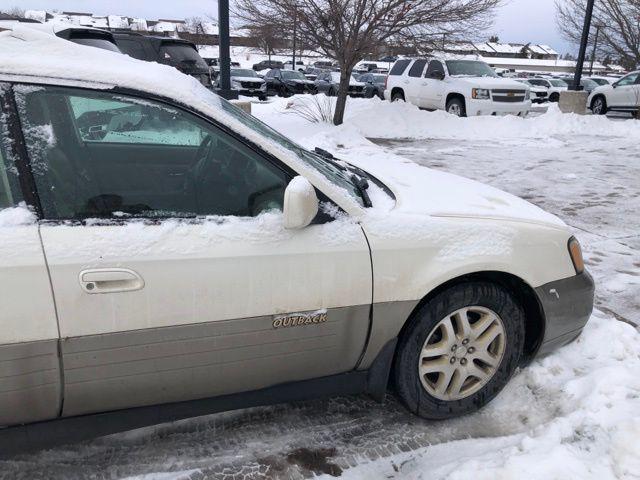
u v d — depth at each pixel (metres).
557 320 2.93
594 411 2.71
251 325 2.25
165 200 2.24
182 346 2.17
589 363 3.24
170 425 2.76
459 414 2.85
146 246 2.08
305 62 53.66
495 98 14.98
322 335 2.40
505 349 2.85
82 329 2.01
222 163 2.34
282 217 2.29
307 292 2.30
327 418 2.88
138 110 2.23
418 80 16.56
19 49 2.08
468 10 11.97
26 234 1.96
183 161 2.44
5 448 2.10
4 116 2.00
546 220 2.96
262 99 26.14
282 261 2.25
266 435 2.73
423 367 2.70
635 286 4.52
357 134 12.05
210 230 2.19
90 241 2.02
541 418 2.86
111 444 2.62
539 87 30.61
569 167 9.63
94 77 2.10
